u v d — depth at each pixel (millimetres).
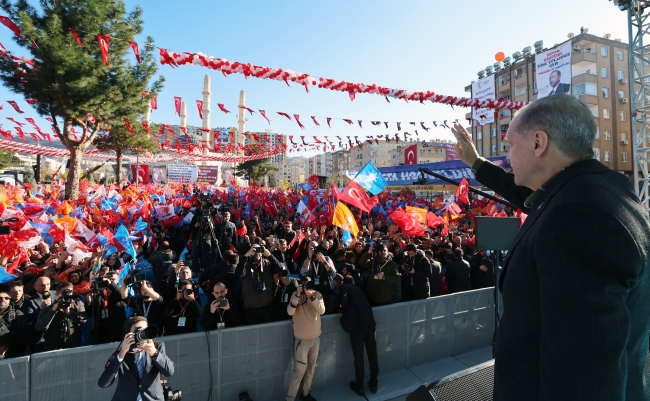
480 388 1618
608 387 877
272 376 4828
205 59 5223
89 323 5613
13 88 14500
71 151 17547
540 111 1236
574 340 912
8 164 34969
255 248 5699
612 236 929
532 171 1279
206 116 73688
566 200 1043
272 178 86812
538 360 1093
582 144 1170
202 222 9750
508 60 38656
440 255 9695
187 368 4395
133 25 15391
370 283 6496
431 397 1530
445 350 6094
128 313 5797
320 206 13797
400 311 5699
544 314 998
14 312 4891
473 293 6430
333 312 5352
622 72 33406
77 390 3949
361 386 5031
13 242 6836
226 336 4594
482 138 41062
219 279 6602
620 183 1132
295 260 9320
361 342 5086
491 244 4914
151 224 12328
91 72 14414
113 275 5598
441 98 7543
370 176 9102
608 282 913
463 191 11531
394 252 8672
